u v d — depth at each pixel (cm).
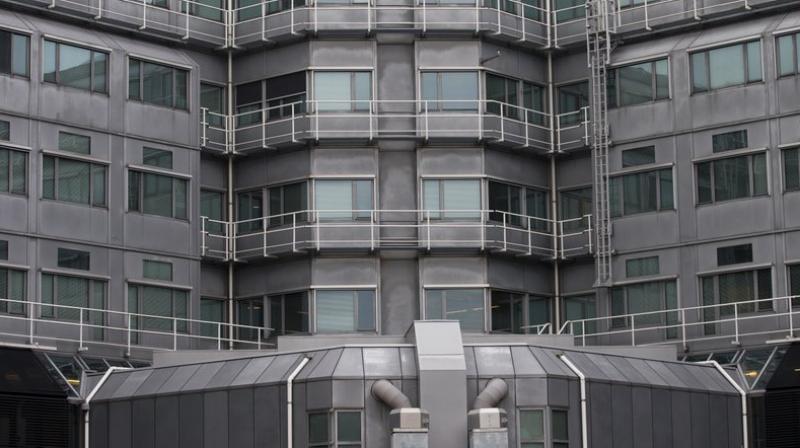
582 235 9575
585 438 7988
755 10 9131
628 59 9444
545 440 7912
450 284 9406
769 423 8356
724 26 9256
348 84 9481
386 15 9525
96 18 9106
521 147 9600
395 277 9456
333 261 9388
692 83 9225
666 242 9225
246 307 9544
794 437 8262
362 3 9506
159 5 9394
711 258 9075
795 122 8894
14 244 8575
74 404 8225
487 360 8012
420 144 9488
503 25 9581
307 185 9419
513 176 9631
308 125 9406
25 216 8625
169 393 8150
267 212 9531
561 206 9750
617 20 9519
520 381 7956
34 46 8769
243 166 9638
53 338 8544
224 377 8112
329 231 9350
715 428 8356
